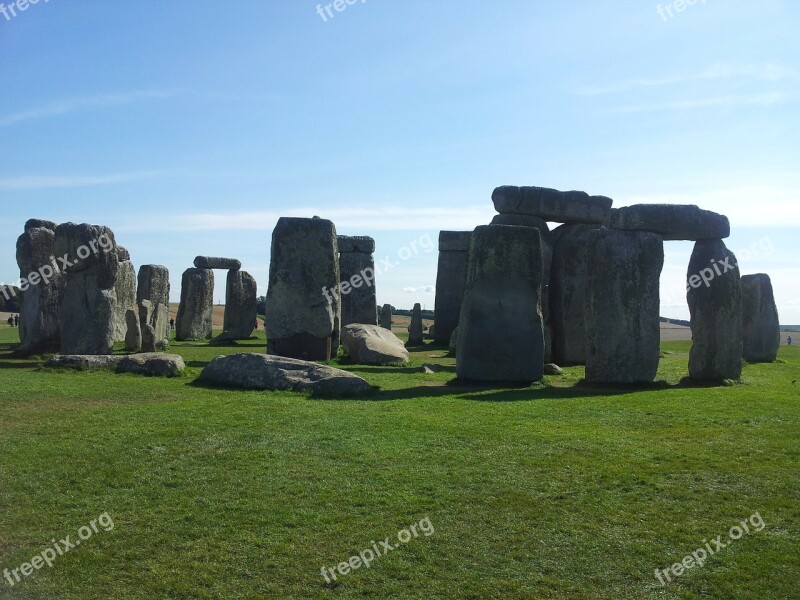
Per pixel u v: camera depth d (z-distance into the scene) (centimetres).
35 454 984
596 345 1742
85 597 666
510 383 1720
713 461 1039
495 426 1213
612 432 1191
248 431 1124
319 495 880
